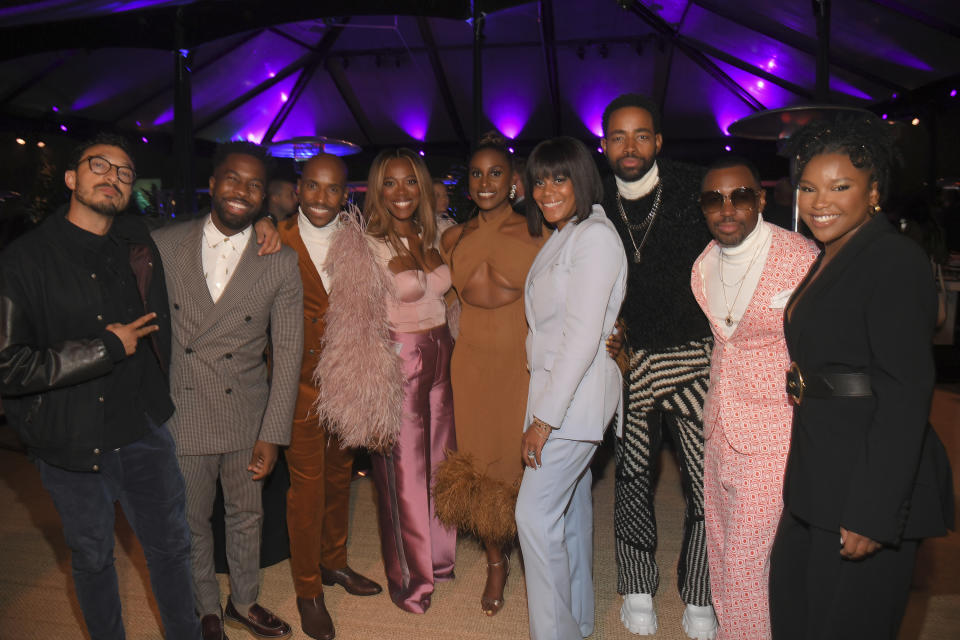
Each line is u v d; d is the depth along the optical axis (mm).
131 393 2016
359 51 11484
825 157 1617
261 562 3162
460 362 2711
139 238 2115
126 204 1989
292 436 2559
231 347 2312
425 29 10656
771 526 1987
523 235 2602
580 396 2174
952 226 8039
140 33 5832
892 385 1479
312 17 5371
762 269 1992
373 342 2475
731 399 2031
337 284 2469
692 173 2441
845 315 1583
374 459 2791
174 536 2104
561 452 2176
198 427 2295
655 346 2496
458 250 2701
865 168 1592
